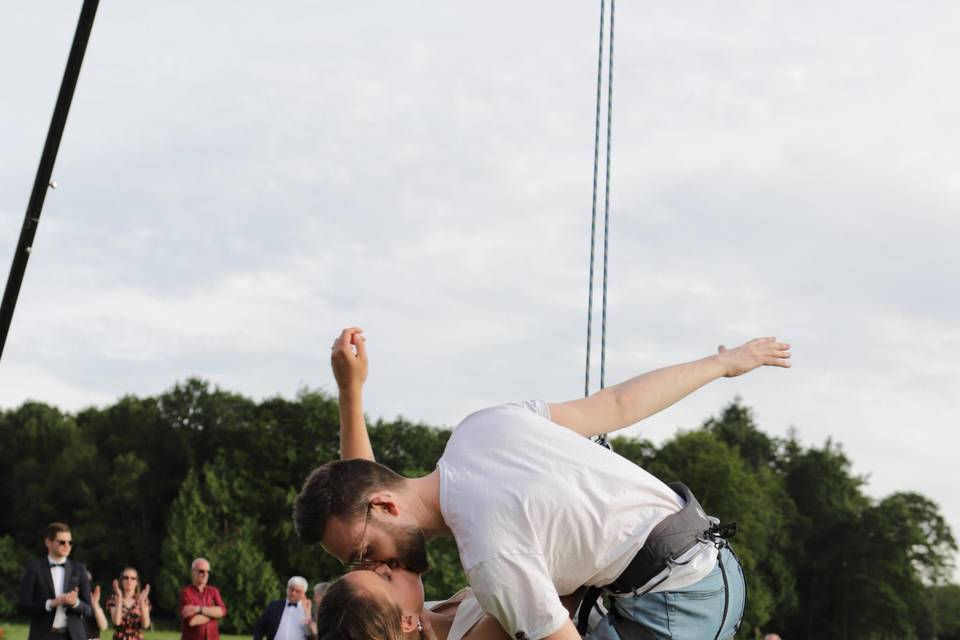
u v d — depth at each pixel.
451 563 43.78
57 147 4.20
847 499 70.94
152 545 61.41
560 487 2.67
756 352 3.32
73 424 65.88
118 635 13.07
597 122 4.18
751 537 62.28
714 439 63.31
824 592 68.12
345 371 3.26
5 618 57.91
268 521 58.31
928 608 69.06
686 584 2.80
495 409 2.91
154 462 64.19
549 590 2.60
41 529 61.66
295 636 13.06
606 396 3.13
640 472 2.86
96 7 4.13
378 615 2.52
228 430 60.78
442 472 2.75
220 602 13.62
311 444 59.47
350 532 2.64
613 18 4.24
